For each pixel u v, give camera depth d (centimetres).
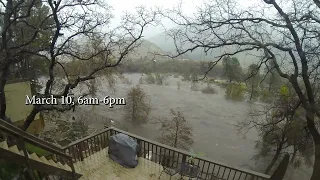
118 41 945
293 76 549
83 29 884
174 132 2008
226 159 1819
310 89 545
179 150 678
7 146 420
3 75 816
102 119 2403
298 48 522
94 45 982
